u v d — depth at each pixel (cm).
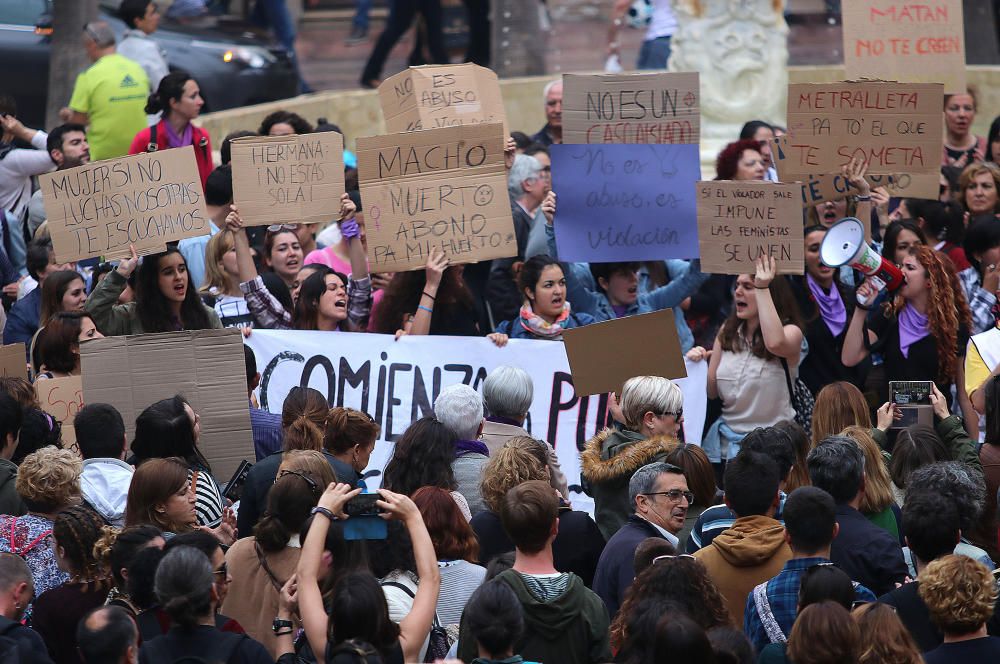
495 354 2064
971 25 4450
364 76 4019
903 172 2173
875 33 2453
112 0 3675
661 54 3675
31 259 2325
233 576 1334
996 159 2738
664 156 2139
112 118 3086
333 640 1129
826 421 1634
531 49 4284
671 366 1862
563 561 1470
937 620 1179
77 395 1864
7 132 2953
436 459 1481
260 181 2050
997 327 1964
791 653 1091
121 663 1091
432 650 1280
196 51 3772
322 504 1217
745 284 1986
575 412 2072
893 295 2031
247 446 1781
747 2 3259
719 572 1336
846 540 1366
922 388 1769
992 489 1648
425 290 2052
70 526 1327
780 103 3309
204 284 2245
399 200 2034
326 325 2092
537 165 2434
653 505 1395
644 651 1093
